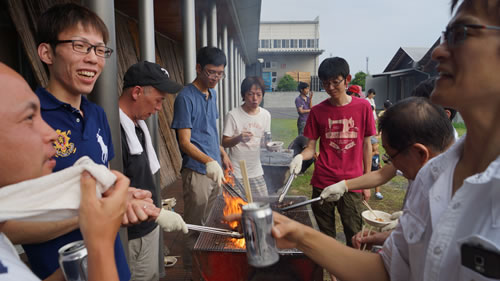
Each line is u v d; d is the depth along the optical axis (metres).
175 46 10.10
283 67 44.59
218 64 2.95
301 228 1.15
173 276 3.10
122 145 2.00
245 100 3.66
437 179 0.89
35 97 0.74
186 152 2.87
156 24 7.54
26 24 3.43
